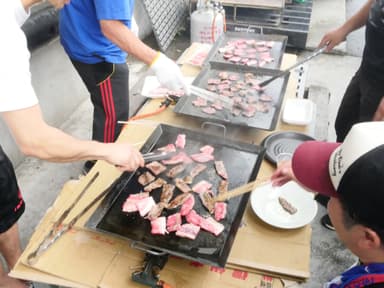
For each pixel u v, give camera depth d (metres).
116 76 2.79
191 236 1.42
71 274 1.37
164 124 2.04
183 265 1.41
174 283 1.35
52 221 1.59
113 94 2.85
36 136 1.28
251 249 1.45
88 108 4.13
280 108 2.22
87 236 1.51
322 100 3.60
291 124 2.17
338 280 1.05
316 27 5.55
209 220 1.50
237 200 1.59
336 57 5.01
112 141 3.05
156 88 2.55
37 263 1.40
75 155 1.39
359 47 5.26
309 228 1.53
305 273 1.36
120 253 1.45
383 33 1.96
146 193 1.63
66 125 3.88
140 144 2.02
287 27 4.83
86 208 1.61
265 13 5.11
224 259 1.30
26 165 3.39
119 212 1.54
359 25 2.47
